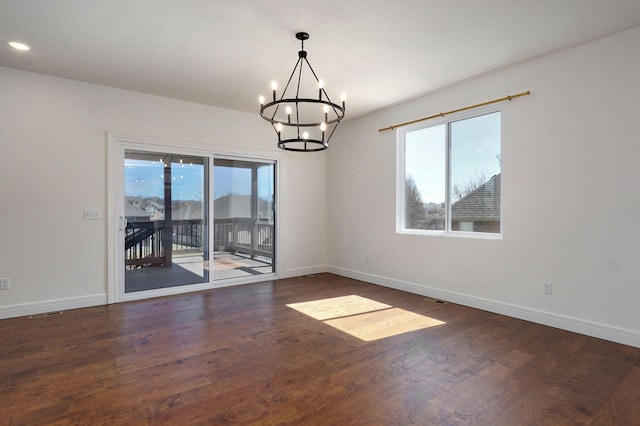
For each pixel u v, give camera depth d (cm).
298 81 382
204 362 256
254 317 361
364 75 374
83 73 369
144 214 441
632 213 280
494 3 243
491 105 375
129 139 421
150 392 214
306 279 554
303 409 196
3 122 353
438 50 317
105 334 311
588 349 276
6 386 221
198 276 483
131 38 292
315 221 601
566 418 187
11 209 356
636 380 227
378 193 512
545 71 330
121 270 421
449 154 426
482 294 384
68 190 386
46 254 375
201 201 486
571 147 313
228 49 313
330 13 255
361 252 544
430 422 184
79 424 182
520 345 285
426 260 444
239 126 512
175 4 242
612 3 243
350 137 561
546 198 330
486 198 390
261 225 548
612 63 290
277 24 270
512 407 198
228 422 184
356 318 357
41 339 299
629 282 282
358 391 215
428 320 350
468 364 252
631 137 280
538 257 337
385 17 261
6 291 354
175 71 363
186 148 466
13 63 344
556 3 243
